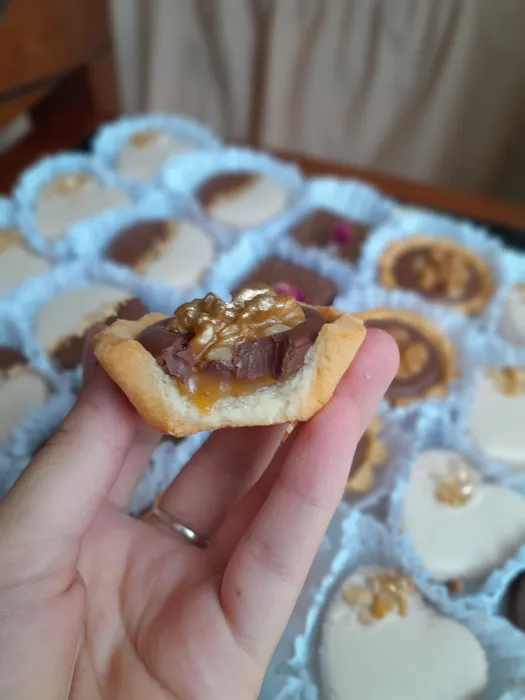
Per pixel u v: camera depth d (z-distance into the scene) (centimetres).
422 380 19
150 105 35
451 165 34
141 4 32
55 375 19
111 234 24
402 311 21
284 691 14
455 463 18
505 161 33
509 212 26
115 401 11
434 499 17
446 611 15
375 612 15
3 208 25
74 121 30
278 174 27
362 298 22
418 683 14
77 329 20
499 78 30
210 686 11
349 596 15
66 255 24
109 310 19
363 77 32
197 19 33
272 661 15
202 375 11
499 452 18
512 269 23
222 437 15
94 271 22
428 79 31
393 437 18
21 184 26
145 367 10
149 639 12
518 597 15
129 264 23
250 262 24
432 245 24
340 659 14
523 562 15
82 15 28
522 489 18
